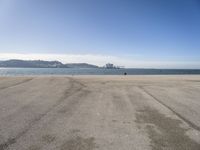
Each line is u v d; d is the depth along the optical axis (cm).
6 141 462
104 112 723
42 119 627
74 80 1867
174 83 1742
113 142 465
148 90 1303
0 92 1127
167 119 647
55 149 426
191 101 947
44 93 1112
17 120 613
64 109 756
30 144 448
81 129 546
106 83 1661
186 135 511
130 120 632
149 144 456
